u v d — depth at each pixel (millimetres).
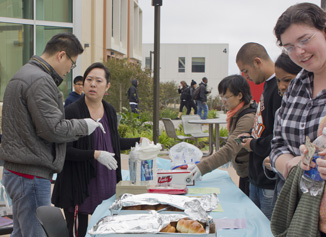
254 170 2662
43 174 2479
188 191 2652
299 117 1528
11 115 2385
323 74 1473
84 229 2807
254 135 2611
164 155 7777
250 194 2855
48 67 2514
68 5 11266
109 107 2953
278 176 1883
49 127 2344
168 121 8305
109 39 15625
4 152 2412
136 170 2619
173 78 40188
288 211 1489
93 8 13312
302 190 1422
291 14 1417
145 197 1924
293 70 2135
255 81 2764
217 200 2064
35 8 10648
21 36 10500
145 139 2689
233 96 2959
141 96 13688
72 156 2635
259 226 2006
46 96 2361
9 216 2859
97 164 2762
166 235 1525
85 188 2725
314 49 1401
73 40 2551
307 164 1370
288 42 1439
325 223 1362
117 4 17641
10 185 2475
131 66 13953
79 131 2490
